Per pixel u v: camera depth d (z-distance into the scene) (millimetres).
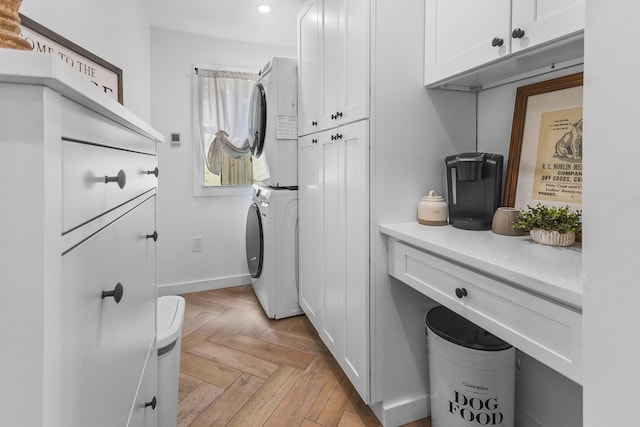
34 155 365
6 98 356
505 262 968
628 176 397
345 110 1677
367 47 1471
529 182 1388
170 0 2545
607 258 421
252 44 3324
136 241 834
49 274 382
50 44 1314
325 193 1988
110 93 1880
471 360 1301
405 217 1584
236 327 2521
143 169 924
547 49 1084
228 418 1617
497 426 1325
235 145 3305
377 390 1567
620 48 400
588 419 449
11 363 371
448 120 1623
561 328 801
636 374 395
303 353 2170
